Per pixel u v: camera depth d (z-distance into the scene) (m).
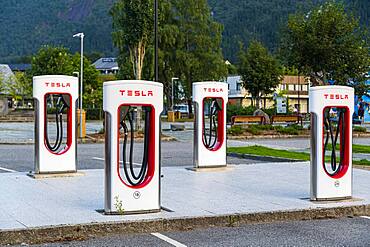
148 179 9.76
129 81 9.64
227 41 153.62
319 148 11.05
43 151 14.54
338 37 34.94
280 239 8.56
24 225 8.59
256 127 33.16
